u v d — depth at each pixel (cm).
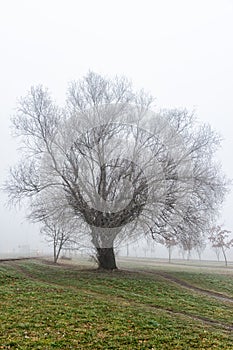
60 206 3158
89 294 2156
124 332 1381
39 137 3266
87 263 4609
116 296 2192
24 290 2084
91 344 1223
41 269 3147
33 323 1415
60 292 2102
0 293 1959
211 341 1345
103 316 1595
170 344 1283
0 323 1395
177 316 1770
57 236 4384
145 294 2330
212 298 2367
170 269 4025
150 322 1536
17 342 1188
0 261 3569
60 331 1338
